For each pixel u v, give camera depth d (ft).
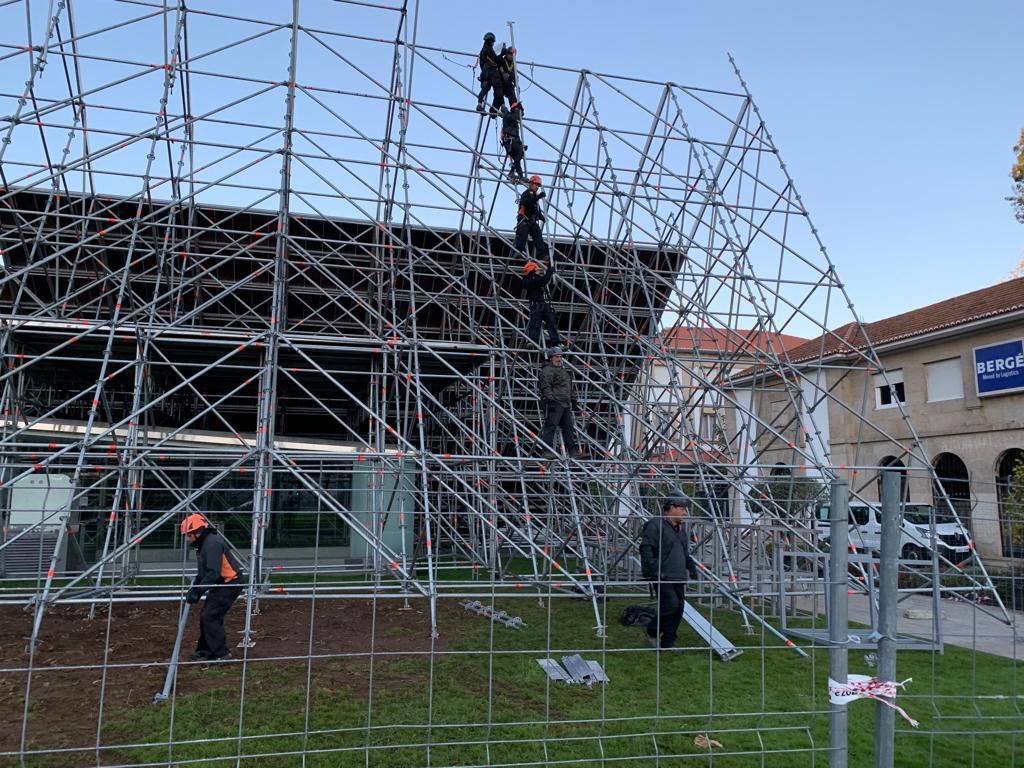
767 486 41.16
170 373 49.65
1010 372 69.97
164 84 41.09
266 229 52.16
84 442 29.81
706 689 25.46
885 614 13.62
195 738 19.92
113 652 29.22
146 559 44.65
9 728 20.57
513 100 45.39
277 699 23.38
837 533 14.16
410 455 30.99
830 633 14.11
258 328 55.01
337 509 31.04
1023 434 68.95
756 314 46.24
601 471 37.24
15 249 48.91
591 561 46.11
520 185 46.83
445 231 52.39
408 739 20.08
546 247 41.70
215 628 27.61
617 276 53.11
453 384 53.83
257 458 34.37
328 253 51.01
